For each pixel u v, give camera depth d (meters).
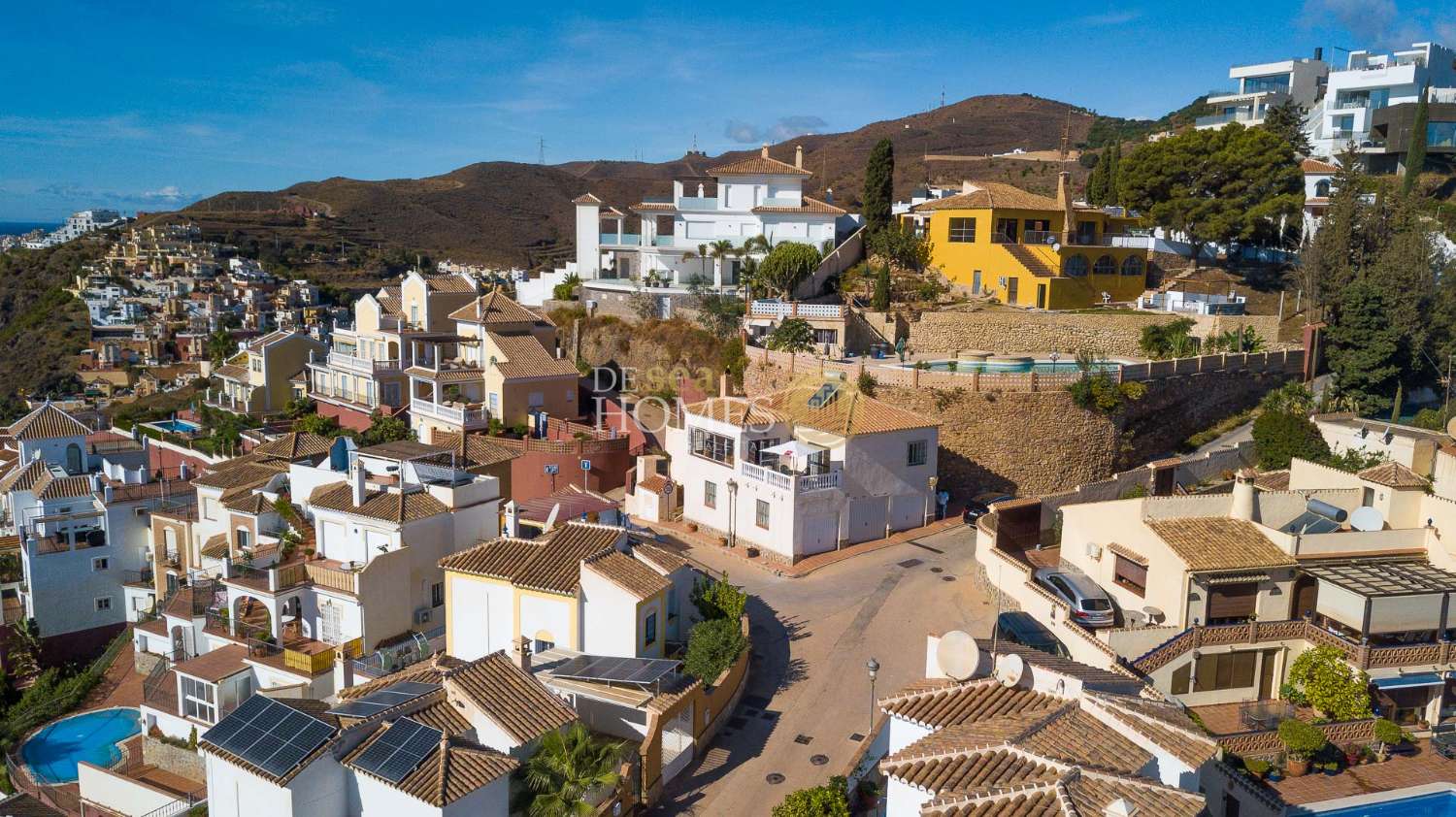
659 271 90.31
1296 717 31.03
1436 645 32.16
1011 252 80.12
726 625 37.28
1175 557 34.38
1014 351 72.75
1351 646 31.98
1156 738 22.70
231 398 93.62
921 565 48.78
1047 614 36.94
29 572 55.28
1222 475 55.44
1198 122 140.00
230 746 26.06
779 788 31.03
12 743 43.22
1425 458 42.16
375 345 80.19
